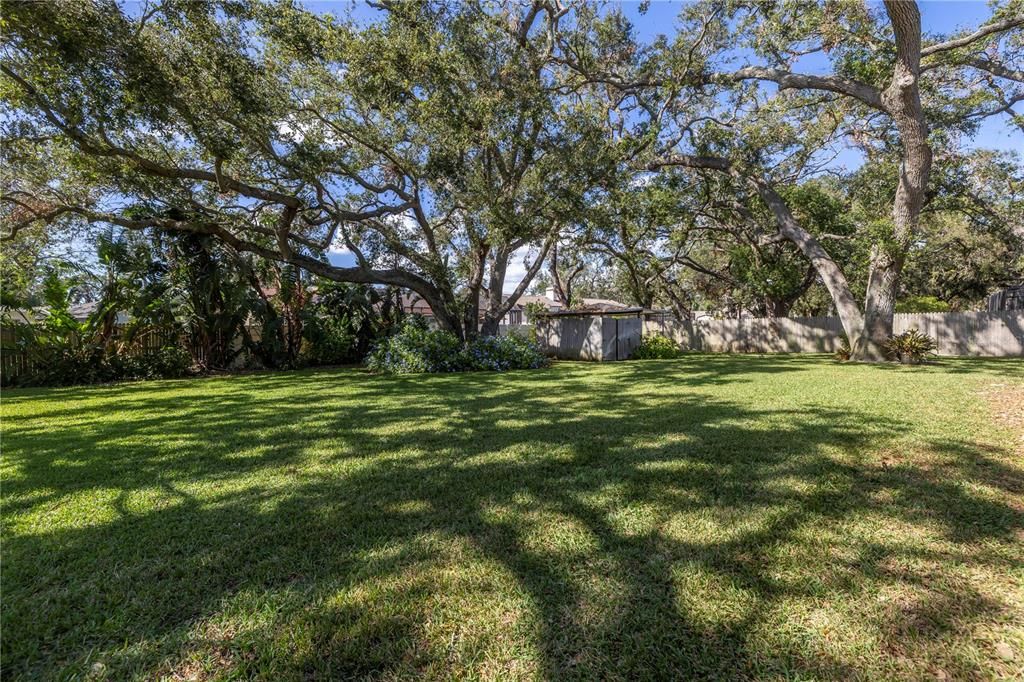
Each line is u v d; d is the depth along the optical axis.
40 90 7.81
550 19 12.08
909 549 2.26
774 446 3.92
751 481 3.14
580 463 3.61
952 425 4.55
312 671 1.56
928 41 12.34
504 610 1.85
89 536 2.51
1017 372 9.05
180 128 8.78
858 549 2.26
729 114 15.20
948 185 13.70
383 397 7.04
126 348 10.91
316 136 10.67
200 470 3.59
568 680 1.51
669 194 14.76
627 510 2.73
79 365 9.80
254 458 3.89
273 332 12.55
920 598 1.89
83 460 3.89
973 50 11.97
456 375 10.36
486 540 2.40
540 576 2.07
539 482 3.21
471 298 14.19
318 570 2.15
